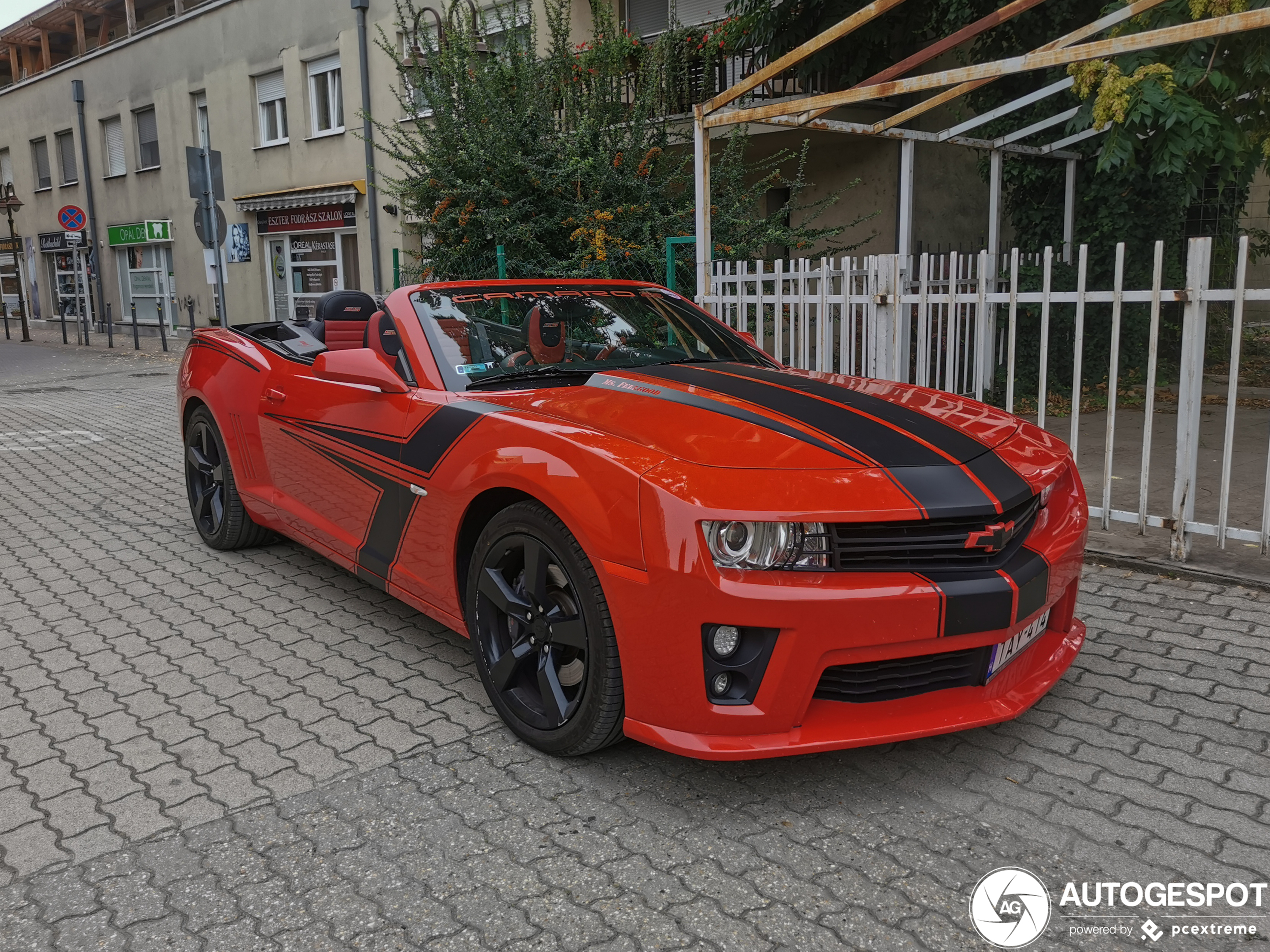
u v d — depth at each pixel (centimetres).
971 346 943
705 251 658
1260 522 513
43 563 502
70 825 259
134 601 441
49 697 341
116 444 866
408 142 1020
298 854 245
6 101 2941
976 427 306
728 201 929
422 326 366
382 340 375
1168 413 890
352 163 1784
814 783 275
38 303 3034
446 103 975
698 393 309
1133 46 451
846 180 1294
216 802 270
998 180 970
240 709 329
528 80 943
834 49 1184
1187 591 421
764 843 246
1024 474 279
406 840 250
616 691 265
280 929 216
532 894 227
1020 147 970
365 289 1819
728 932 213
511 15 1054
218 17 2044
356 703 332
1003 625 253
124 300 2616
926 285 532
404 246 1717
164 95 2262
